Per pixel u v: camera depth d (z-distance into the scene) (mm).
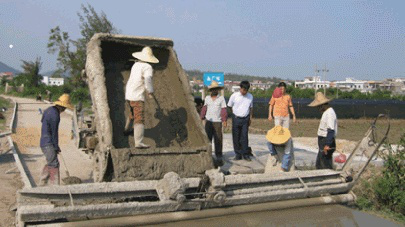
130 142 7578
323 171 7523
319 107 8609
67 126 21188
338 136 22797
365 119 37344
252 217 6617
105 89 7391
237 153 9789
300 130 25734
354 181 7594
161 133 7973
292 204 6945
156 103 8414
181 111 8359
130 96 7191
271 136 8164
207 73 15070
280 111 9734
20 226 5316
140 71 7250
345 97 61562
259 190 6777
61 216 5438
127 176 6434
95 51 7859
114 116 7859
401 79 142750
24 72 65500
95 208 5609
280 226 6328
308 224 6484
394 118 39125
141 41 8414
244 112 9594
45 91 54656
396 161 8148
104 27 35500
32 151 13820
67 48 39062
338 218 6863
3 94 62094
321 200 7211
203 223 6230
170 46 8711
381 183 7941
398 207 7586
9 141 14750
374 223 6703
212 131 9414
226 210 6461
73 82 43906
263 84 138750
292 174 7191
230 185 6602
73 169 10859
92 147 8297
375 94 64312
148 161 6668
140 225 5863
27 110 30766
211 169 7078
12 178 9961
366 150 7609
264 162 9508
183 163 6930
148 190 6168
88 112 17906
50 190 5570
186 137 8039
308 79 150250
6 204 7844
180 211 6191
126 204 5797
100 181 6582
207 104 9445
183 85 8258
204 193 6227
